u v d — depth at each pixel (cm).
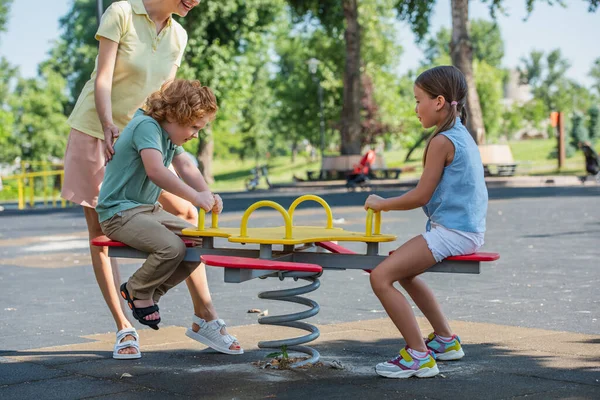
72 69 8544
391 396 387
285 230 468
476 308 664
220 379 430
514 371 435
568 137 7994
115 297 509
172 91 475
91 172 526
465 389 398
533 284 797
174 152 523
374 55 7062
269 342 461
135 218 468
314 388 406
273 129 9588
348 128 4459
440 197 442
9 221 2233
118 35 526
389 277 432
